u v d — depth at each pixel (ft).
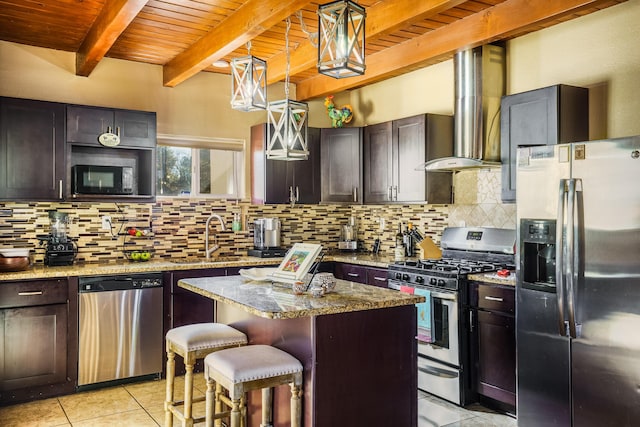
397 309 9.04
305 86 18.38
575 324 9.47
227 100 17.42
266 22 10.94
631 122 11.45
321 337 8.16
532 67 13.50
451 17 12.68
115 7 10.62
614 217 8.99
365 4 11.66
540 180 10.21
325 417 8.20
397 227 17.75
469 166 13.65
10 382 12.14
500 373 11.63
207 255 16.39
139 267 13.67
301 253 9.87
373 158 17.02
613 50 11.78
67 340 12.81
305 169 17.56
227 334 9.59
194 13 12.02
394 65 14.89
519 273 10.62
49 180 13.60
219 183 17.66
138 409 11.93
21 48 14.23
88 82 15.14
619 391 8.95
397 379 9.02
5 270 12.51
